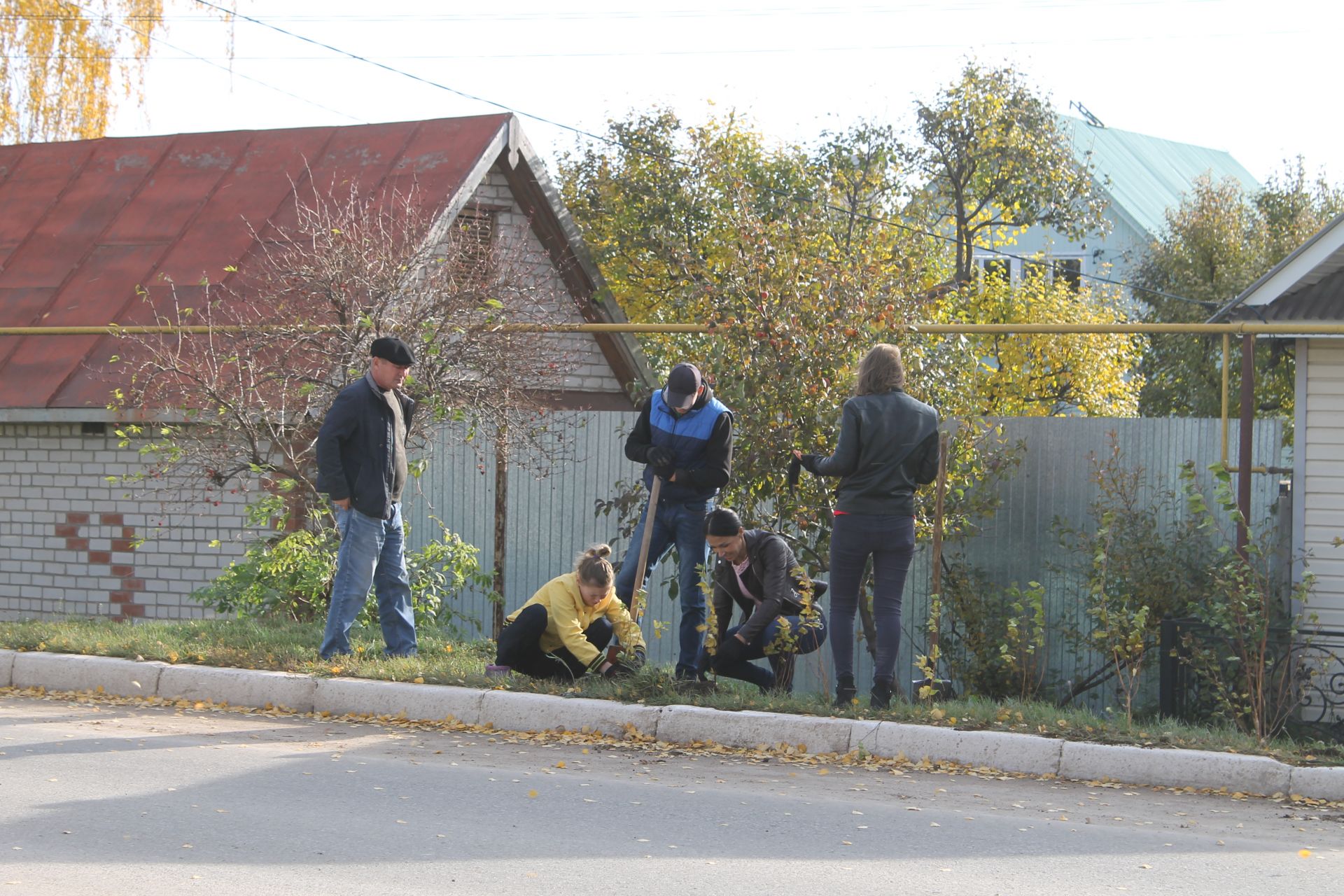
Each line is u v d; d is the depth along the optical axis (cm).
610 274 2911
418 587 1388
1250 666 1102
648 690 1032
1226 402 1235
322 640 1240
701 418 1080
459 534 1524
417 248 1389
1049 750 919
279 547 1353
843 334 1237
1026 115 3048
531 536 1501
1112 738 938
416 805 790
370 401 1148
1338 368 1239
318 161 1905
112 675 1145
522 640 1087
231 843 704
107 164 2019
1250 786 882
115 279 1784
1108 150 4681
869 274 1293
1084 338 2595
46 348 1706
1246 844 750
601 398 2072
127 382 1594
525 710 1021
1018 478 1366
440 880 649
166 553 1634
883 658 1026
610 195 3048
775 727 966
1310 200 3350
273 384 1352
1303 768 878
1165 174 4841
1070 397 2622
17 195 2006
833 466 1014
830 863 691
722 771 902
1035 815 804
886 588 1030
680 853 703
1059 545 1348
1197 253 3091
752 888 645
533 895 629
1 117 3039
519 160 1934
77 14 3086
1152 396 2973
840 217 2572
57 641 1210
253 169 1922
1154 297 3128
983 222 3120
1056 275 3788
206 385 1303
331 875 652
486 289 1389
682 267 1695
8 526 1714
